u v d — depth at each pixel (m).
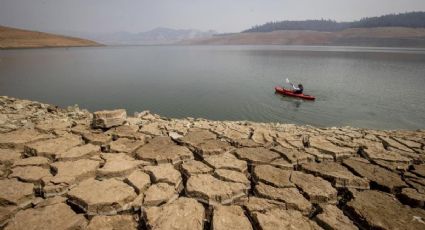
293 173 4.63
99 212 3.47
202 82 25.84
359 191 4.24
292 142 6.05
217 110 16.22
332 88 23.72
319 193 4.01
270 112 16.00
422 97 20.17
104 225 3.26
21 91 20.16
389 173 4.80
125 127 6.53
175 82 25.67
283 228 3.28
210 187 4.03
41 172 4.25
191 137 6.12
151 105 16.98
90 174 4.30
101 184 3.97
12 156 4.79
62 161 4.67
